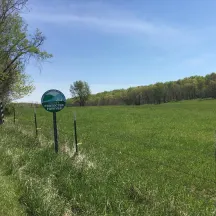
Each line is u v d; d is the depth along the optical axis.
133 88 153.25
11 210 6.64
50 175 8.72
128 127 24.91
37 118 34.62
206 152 14.29
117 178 8.80
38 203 6.84
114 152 14.09
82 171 9.12
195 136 19.34
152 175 9.98
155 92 145.50
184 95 154.12
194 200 7.70
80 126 25.86
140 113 42.38
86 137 19.08
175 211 6.55
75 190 7.75
